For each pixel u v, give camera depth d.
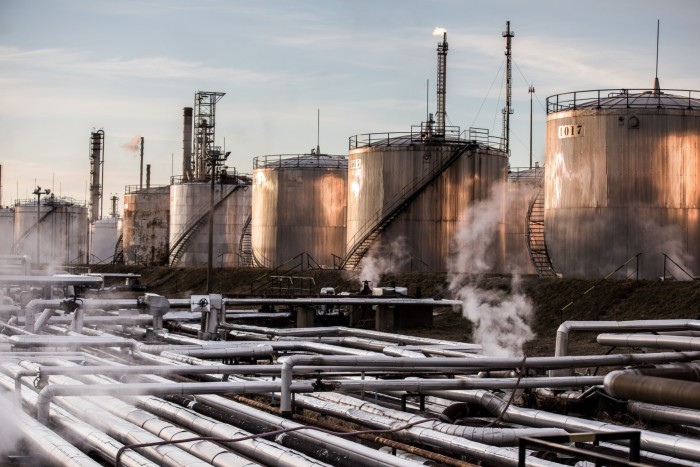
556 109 48.03
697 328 20.64
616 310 39.47
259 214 70.31
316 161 69.50
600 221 45.53
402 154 56.47
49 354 22.92
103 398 18.52
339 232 68.38
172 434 15.13
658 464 13.59
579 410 18.08
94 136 123.44
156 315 30.62
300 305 40.12
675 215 44.69
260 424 16.22
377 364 17.36
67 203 108.69
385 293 42.81
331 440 14.02
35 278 31.12
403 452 15.44
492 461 13.51
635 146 44.91
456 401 17.92
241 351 22.91
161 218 95.75
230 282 67.56
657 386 14.44
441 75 65.19
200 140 92.25
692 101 46.25
